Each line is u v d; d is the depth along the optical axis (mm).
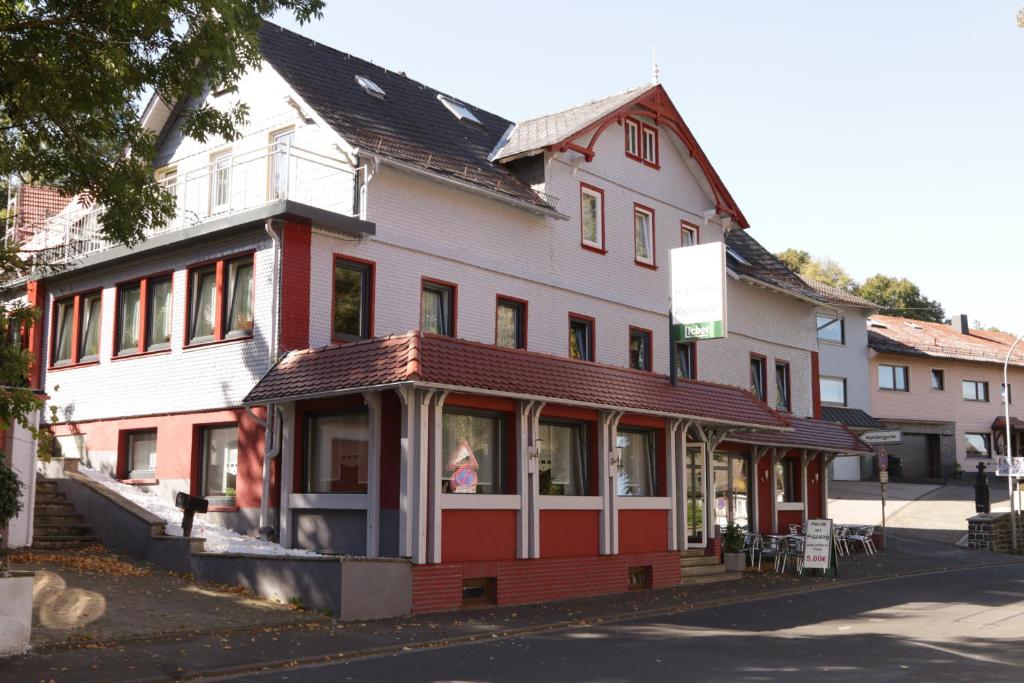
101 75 11930
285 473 16625
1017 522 33156
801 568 23000
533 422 16875
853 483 45375
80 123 12859
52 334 22500
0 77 11648
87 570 14727
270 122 20516
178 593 14055
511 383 16000
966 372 51125
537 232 22891
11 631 10344
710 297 20844
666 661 11266
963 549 31406
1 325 10016
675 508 20359
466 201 21203
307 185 19672
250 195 20516
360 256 18844
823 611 16422
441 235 20516
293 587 14125
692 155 27688
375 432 15328
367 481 15578
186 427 18938
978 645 12680
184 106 22219
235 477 18297
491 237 21688
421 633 13008
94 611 12461
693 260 21188
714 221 28859
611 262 24953
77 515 18000
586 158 23953
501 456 16688
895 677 10234
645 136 26719
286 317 17469
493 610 15531
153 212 13578
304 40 22859
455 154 22125
